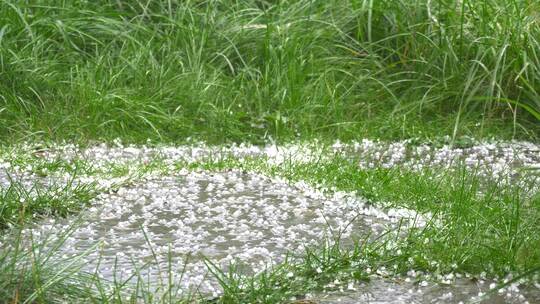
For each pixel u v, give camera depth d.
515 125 9.19
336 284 4.94
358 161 7.97
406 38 10.40
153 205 6.63
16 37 10.03
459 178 7.04
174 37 10.48
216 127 9.30
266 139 9.20
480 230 5.62
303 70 10.16
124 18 10.74
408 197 6.64
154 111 9.49
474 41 9.91
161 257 5.42
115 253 5.49
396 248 5.39
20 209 6.18
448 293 4.87
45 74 9.65
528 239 5.44
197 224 6.16
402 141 9.08
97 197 6.78
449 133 9.36
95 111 9.19
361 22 10.72
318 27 10.78
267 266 5.20
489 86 9.34
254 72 10.30
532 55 9.74
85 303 4.51
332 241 5.73
